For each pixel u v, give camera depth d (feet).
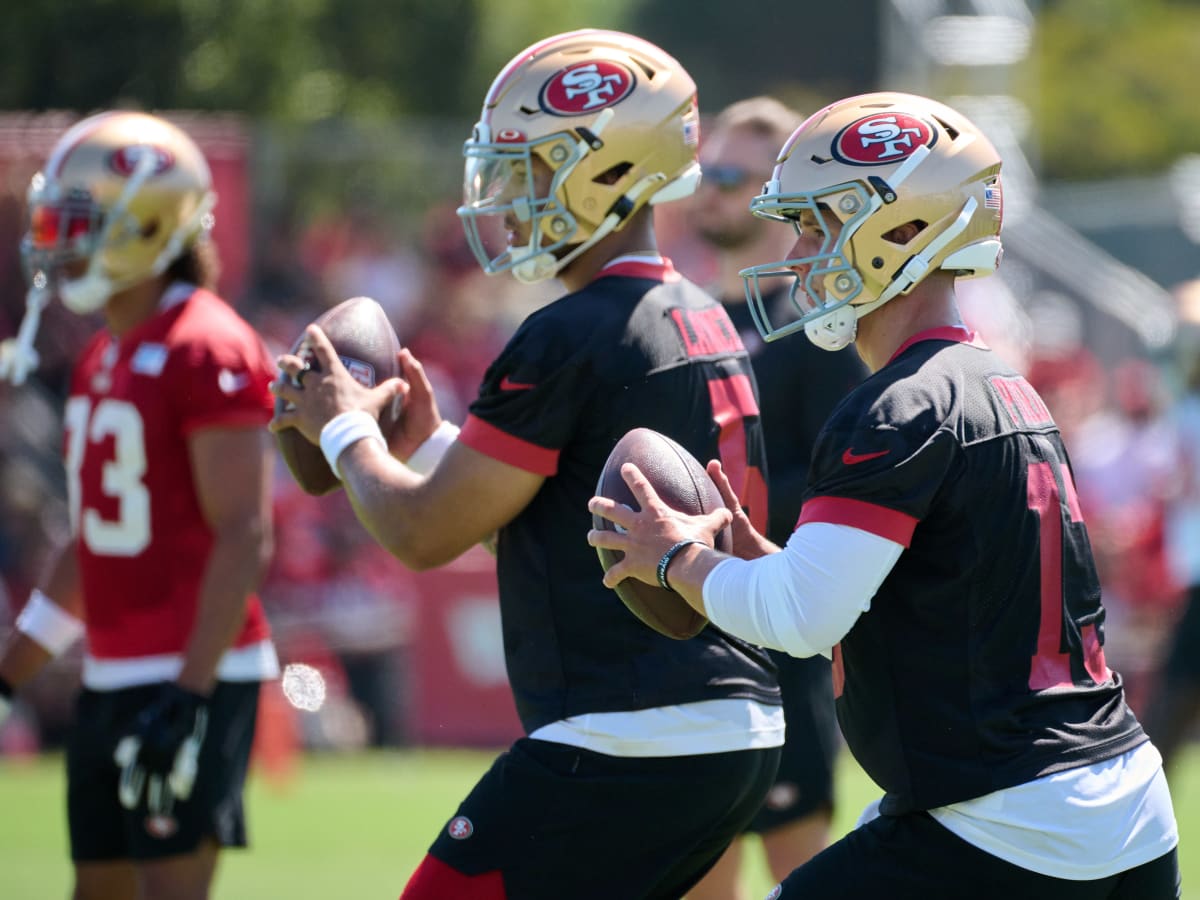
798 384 55.88
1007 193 189.47
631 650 39.47
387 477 41.32
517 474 39.88
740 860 52.80
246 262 151.02
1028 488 34.19
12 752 117.19
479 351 163.73
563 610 39.99
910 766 34.14
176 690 49.34
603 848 39.32
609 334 40.14
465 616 127.75
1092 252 188.34
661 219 154.92
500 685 127.44
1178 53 385.50
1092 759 33.76
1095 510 140.77
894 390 33.99
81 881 52.80
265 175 152.56
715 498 36.99
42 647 56.29
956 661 33.73
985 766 33.50
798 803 54.85
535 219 41.93
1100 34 388.98
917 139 35.40
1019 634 33.88
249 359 51.96
